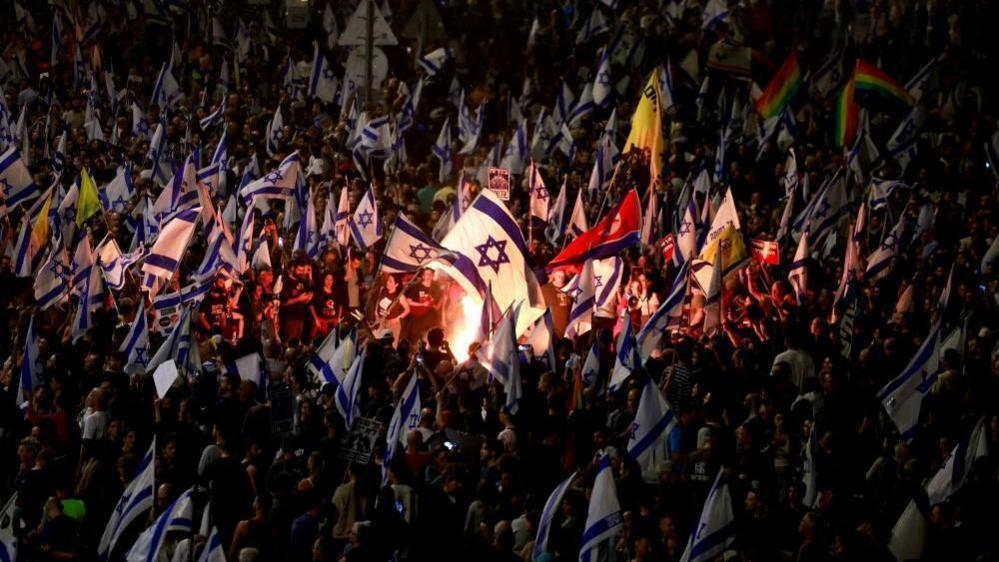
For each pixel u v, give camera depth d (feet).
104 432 70.69
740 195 115.75
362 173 123.03
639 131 115.85
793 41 142.10
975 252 98.22
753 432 66.39
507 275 87.51
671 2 145.79
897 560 59.36
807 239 91.35
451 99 146.61
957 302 86.84
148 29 158.92
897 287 93.61
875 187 106.63
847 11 146.41
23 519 65.67
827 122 130.72
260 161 125.18
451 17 157.89
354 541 58.08
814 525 56.75
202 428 71.00
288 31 161.27
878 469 65.00
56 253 89.30
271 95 147.43
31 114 142.00
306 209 101.71
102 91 146.20
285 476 61.98
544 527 60.49
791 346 76.18
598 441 64.80
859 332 83.10
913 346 79.30
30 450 67.87
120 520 60.85
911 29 140.56
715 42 142.51
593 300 85.25
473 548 58.90
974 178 117.80
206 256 89.61
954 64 134.72
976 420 66.03
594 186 115.03
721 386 74.02
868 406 70.54
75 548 62.44
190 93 152.56
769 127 122.62
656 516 60.18
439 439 67.77
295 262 93.50
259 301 89.71
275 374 77.10
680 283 79.87
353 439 65.87
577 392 71.41
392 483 62.75
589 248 89.71
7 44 156.76
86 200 99.19
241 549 57.26
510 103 140.05
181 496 58.13
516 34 156.56
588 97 131.54
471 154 129.90
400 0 160.66
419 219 113.70
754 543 59.00
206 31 158.10
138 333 79.05
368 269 98.02
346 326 79.77
